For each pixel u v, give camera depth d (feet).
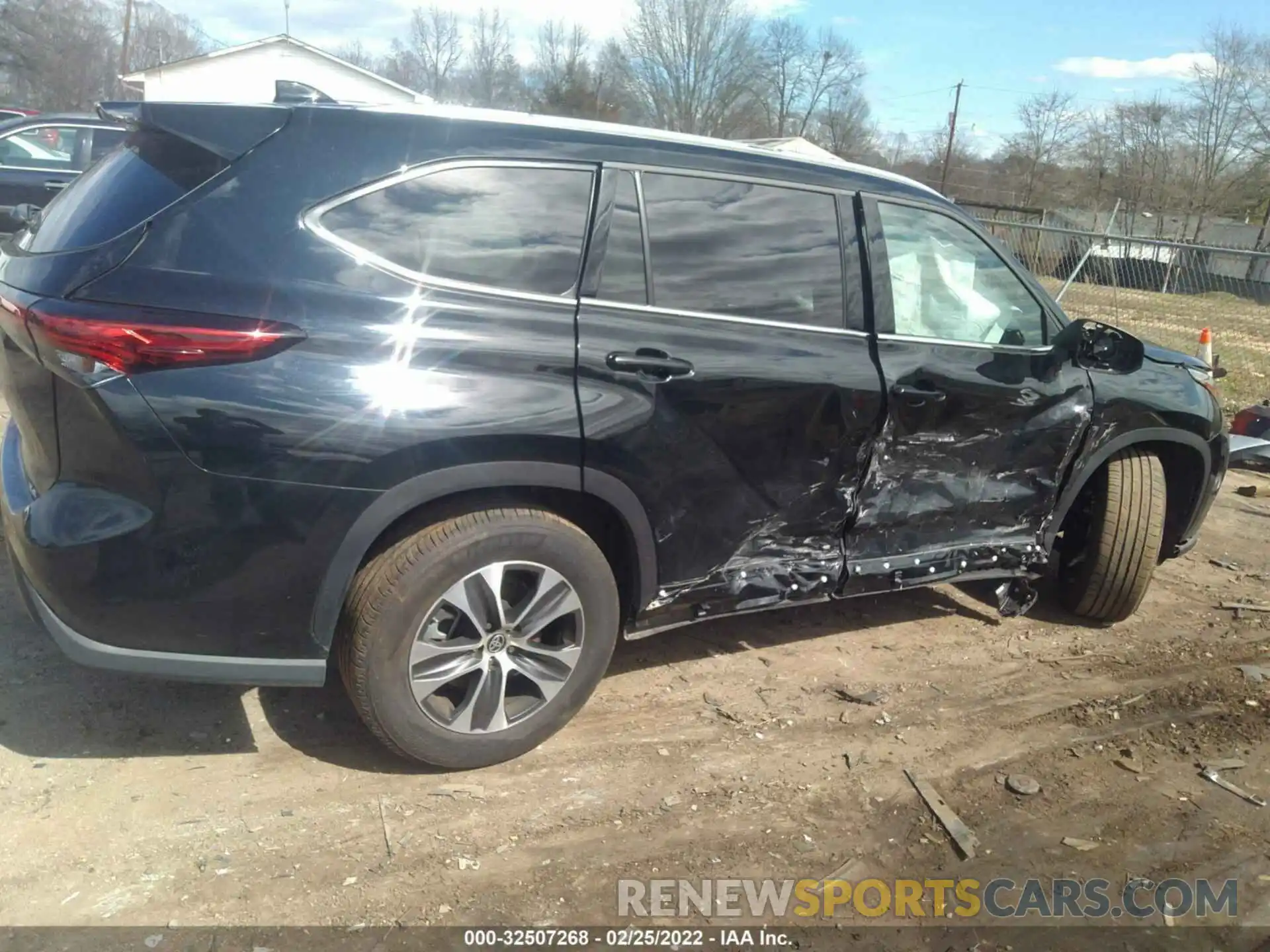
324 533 8.93
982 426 12.76
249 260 8.80
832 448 11.60
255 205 8.96
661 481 10.50
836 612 15.11
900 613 15.31
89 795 9.53
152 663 8.97
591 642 10.61
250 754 10.39
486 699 10.14
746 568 11.60
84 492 8.78
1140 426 14.24
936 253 12.69
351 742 10.75
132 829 9.14
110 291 8.46
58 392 8.66
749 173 11.37
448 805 9.87
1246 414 27.35
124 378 8.35
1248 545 20.20
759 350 10.92
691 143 11.14
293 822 9.43
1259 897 9.45
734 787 10.53
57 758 10.00
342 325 8.91
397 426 8.94
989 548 13.50
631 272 10.42
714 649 13.60
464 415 9.20
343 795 9.88
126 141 10.21
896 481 12.32
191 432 8.45
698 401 10.52
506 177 9.93
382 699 9.58
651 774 10.65
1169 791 11.05
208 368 8.48
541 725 10.59
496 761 10.48
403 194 9.46
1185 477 15.56
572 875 9.07
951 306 12.74
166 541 8.61
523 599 10.18
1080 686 13.39
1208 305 50.90
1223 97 136.67
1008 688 13.19
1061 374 13.42
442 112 9.86
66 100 163.32
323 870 8.86
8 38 155.74
